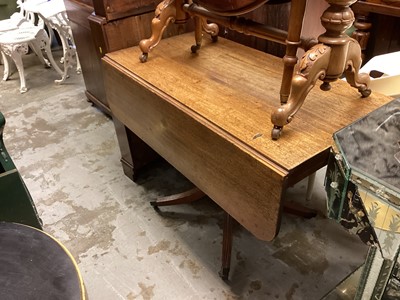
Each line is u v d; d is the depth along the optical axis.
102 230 1.58
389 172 0.61
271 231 0.89
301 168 0.81
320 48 0.83
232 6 0.95
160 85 1.17
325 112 0.98
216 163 0.99
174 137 1.14
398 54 1.36
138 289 1.33
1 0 3.37
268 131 0.92
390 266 0.74
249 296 1.29
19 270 0.72
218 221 1.61
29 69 3.24
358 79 0.98
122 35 1.49
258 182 0.86
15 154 2.11
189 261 1.43
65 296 0.67
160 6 1.29
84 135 2.27
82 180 1.89
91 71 2.28
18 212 1.09
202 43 1.49
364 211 0.63
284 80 0.94
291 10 0.87
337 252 1.44
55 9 2.68
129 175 1.87
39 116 2.50
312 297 1.28
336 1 0.76
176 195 1.60
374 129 0.72
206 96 1.09
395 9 1.46
